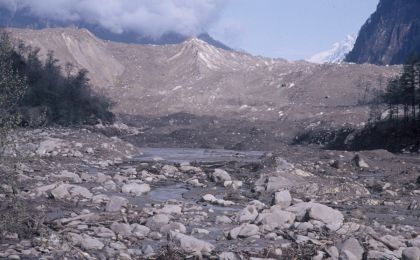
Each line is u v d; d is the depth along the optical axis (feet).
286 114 576.20
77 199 68.39
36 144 131.23
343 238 49.42
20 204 47.03
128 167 126.52
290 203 72.90
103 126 369.50
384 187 100.01
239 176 113.50
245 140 386.93
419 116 287.48
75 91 359.87
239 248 46.57
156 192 87.92
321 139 363.97
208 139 385.09
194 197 83.05
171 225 52.90
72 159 126.52
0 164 47.73
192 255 42.01
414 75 297.12
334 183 96.12
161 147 358.84
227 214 64.69
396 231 57.21
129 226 51.65
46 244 42.50
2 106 48.75
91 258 40.47
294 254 43.62
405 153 259.80
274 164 120.67
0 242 43.29
